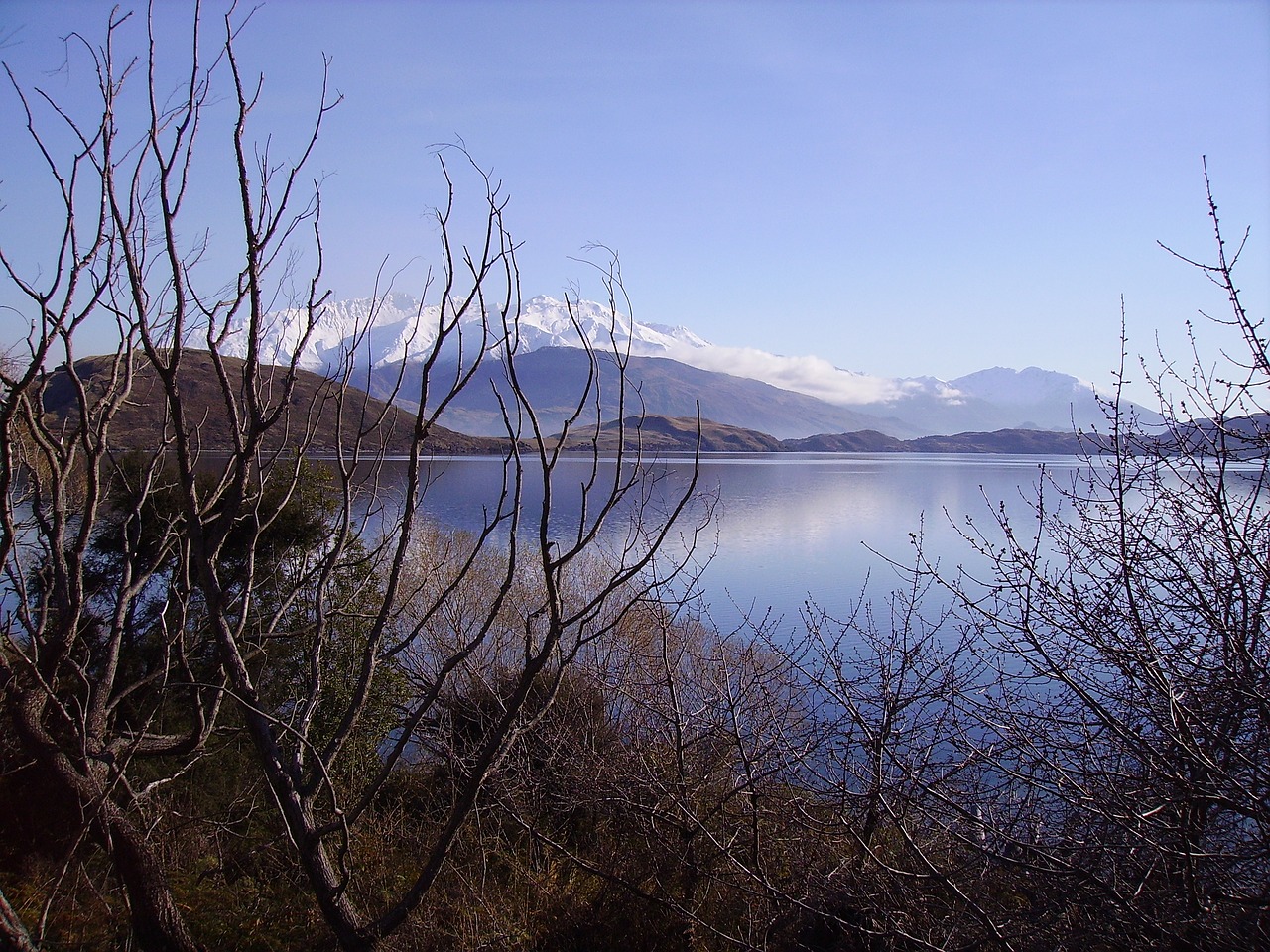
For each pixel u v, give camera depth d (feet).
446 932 20.77
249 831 26.32
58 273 13.70
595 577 50.03
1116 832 13.87
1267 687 12.48
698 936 20.42
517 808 24.84
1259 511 14.30
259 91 11.75
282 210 11.65
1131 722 15.16
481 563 57.67
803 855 18.72
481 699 27.50
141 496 16.40
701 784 22.35
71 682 21.33
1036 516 17.21
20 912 18.54
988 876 15.40
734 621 62.80
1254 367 12.99
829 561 112.88
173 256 11.53
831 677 22.63
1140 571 14.67
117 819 17.17
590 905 22.65
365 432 13.74
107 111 13.55
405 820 29.40
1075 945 13.30
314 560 27.99
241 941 21.07
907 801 15.88
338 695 29.60
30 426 14.24
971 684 19.01
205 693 23.82
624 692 23.98
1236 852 12.66
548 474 11.95
